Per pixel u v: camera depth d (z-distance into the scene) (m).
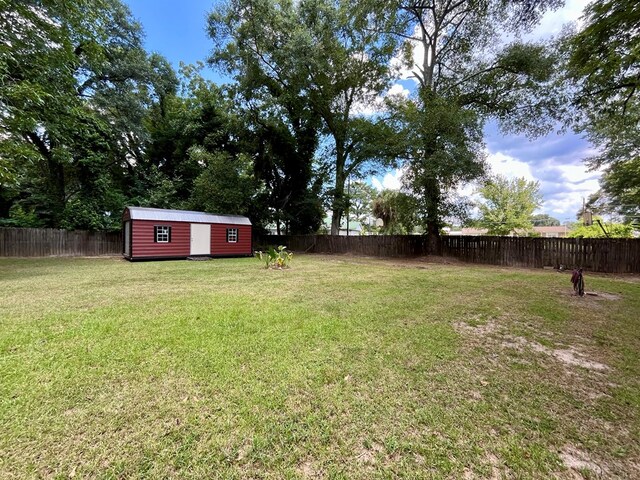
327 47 15.06
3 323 3.56
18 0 7.28
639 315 4.29
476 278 7.55
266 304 4.64
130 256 11.45
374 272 8.61
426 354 2.89
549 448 1.67
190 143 17.95
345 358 2.76
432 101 11.62
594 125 10.96
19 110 6.95
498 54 11.59
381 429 1.81
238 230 14.69
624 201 15.01
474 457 1.60
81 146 14.05
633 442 1.72
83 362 2.58
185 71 19.27
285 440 1.70
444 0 12.15
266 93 16.28
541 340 3.31
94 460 1.53
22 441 1.64
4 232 12.24
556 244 10.27
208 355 2.77
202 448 1.62
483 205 22.30
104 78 14.20
